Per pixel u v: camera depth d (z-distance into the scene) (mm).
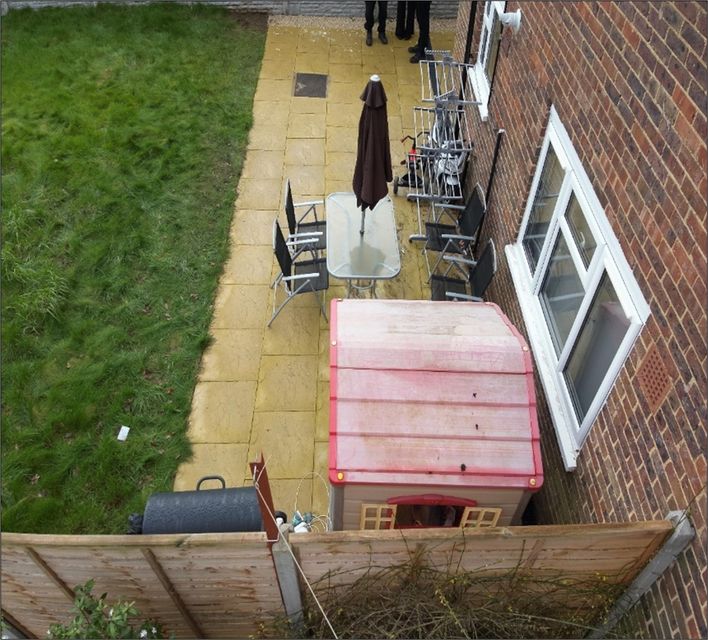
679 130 2658
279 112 8711
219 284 6312
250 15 10797
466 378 3561
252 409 5289
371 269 5566
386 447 3395
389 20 10953
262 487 2518
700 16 2525
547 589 3258
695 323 2498
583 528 2723
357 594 3240
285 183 7570
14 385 5230
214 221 7000
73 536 2734
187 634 3729
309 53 9961
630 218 3088
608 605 3264
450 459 3373
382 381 3537
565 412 3900
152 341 5711
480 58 6988
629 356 3082
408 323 4008
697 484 2490
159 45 9820
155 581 3086
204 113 8516
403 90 9273
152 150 7812
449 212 7234
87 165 7512
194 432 5105
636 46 3078
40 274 6082
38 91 8672
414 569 3072
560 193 4070
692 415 2518
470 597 3344
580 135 3775
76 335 5656
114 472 4758
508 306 5191
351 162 7965
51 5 10484
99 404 5176
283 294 6250
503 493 3408
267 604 3361
